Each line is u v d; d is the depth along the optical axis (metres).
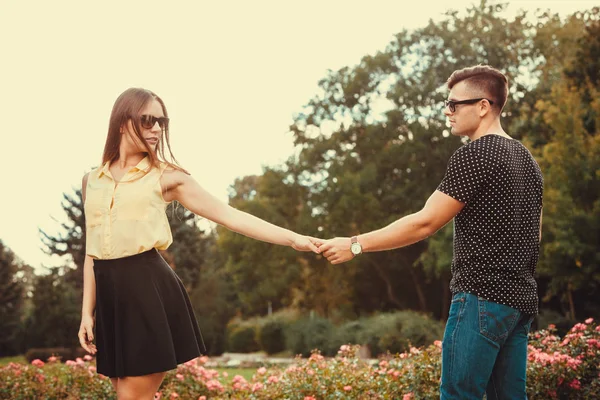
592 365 5.34
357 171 29.02
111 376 2.66
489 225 2.61
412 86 28.08
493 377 2.77
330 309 30.39
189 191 2.86
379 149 29.02
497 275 2.59
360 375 5.51
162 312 2.64
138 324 2.61
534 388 5.02
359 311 30.72
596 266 16.95
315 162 30.02
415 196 27.91
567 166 17.30
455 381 2.62
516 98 27.25
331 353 21.94
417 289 28.78
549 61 27.30
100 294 2.70
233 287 38.12
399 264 28.41
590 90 18.47
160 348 2.60
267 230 3.06
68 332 28.73
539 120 21.34
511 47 28.86
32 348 30.03
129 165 2.82
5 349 33.16
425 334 19.77
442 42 28.42
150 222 2.69
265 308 38.62
